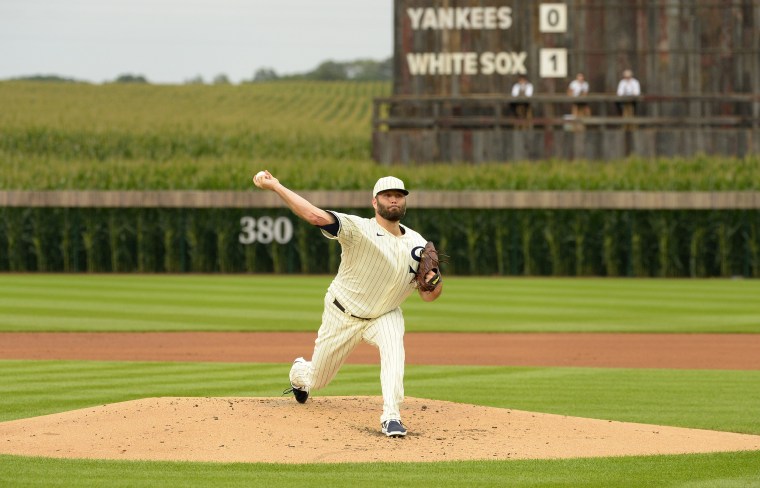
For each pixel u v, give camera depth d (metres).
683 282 107.94
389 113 133.50
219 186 131.50
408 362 55.00
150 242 120.94
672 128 131.12
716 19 130.62
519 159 130.75
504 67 131.50
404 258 31.91
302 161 146.38
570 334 67.62
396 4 131.88
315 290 96.25
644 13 131.12
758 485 26.05
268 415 33.34
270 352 58.78
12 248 121.44
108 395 41.97
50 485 25.44
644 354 58.38
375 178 125.69
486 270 117.75
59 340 63.53
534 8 131.25
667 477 26.86
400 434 31.17
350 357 56.50
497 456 29.20
